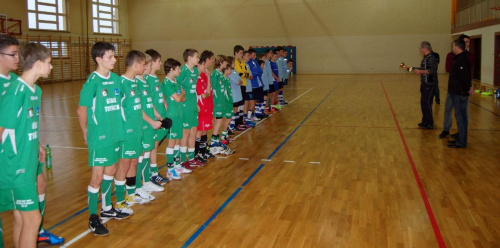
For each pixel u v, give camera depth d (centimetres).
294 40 2405
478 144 623
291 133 743
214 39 2502
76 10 2105
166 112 454
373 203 386
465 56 580
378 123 830
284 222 344
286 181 460
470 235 313
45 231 312
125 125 353
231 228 334
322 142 664
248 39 2458
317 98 1280
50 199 413
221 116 598
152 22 2564
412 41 2247
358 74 2333
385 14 2264
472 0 1875
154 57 429
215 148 591
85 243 311
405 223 338
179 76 480
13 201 253
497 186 428
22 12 1777
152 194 423
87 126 321
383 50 2298
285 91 1507
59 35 1997
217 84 586
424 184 440
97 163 319
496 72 1473
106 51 315
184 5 2511
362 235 316
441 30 2197
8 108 242
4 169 247
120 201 366
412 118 880
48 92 1561
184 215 365
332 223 340
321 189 430
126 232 331
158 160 564
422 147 615
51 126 855
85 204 399
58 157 591
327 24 2348
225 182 460
